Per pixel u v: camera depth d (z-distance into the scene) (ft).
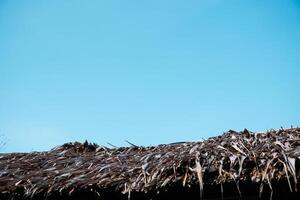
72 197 13.21
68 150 19.15
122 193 12.65
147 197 12.52
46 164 17.07
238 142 14.07
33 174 15.38
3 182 14.90
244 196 12.00
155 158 14.60
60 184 13.55
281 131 15.65
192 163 12.70
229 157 12.44
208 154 12.99
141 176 13.06
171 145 17.83
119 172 13.76
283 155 11.87
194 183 12.07
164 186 12.19
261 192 11.32
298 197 11.59
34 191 13.55
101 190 12.92
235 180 11.65
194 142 17.02
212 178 12.02
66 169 15.74
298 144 13.43
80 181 13.47
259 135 15.33
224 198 12.26
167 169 12.67
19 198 13.92
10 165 17.31
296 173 11.24
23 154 19.67
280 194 11.70
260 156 12.37
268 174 11.46
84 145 19.75
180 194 12.33
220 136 16.05
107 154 17.99
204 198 12.26
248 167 12.01
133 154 17.15
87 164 15.97
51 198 13.41
